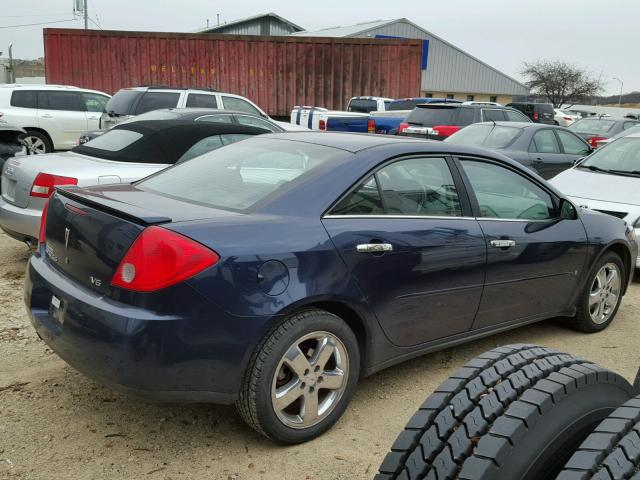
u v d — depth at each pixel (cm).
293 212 306
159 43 1672
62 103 1336
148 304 261
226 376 275
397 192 345
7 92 1285
